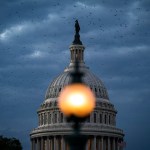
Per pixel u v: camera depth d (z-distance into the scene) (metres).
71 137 28.47
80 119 28.12
